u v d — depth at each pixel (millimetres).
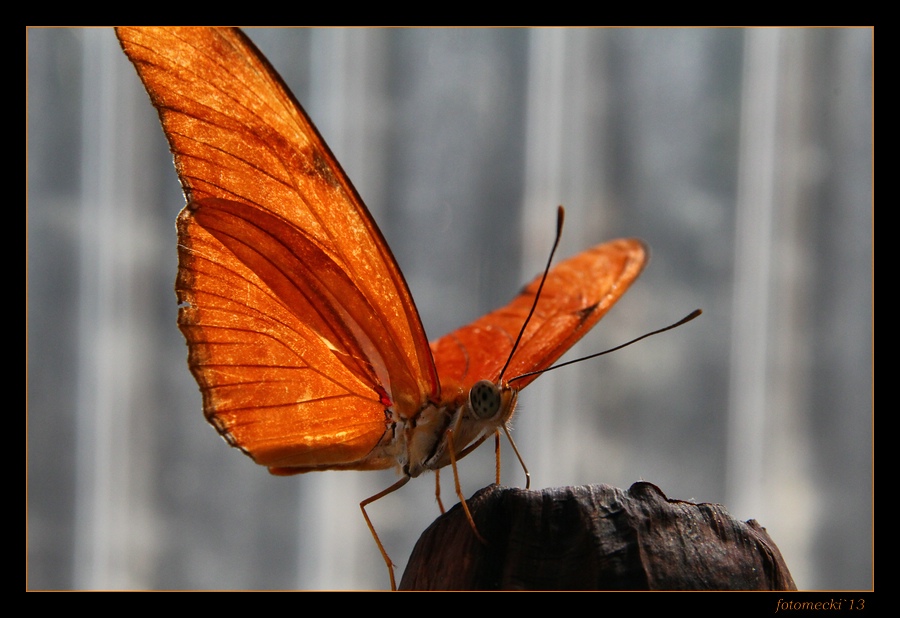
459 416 561
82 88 718
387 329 559
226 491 739
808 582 723
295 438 561
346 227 555
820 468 731
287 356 559
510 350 572
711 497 729
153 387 733
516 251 729
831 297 739
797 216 741
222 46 550
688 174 740
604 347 737
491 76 729
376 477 735
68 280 720
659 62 737
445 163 731
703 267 744
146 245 732
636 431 731
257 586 729
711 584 540
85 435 720
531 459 718
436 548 547
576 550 542
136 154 728
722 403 737
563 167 735
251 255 554
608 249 581
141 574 722
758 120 737
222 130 551
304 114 551
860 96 734
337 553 728
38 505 710
